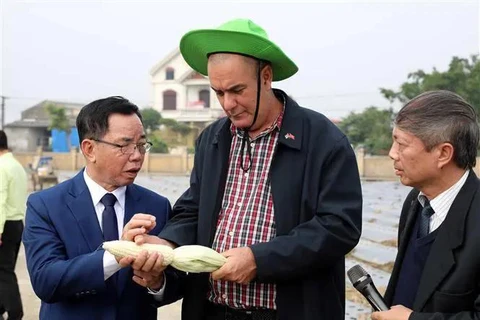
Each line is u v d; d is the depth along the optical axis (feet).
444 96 6.40
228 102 7.51
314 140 7.95
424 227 6.88
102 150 7.93
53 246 7.92
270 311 7.91
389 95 106.73
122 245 7.18
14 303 17.51
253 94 7.53
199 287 8.34
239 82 7.38
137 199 8.66
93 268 7.52
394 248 29.25
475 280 6.18
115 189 8.38
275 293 7.85
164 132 150.51
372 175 92.99
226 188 8.31
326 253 7.45
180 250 7.18
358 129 119.96
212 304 8.39
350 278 7.23
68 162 118.73
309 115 8.19
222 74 7.39
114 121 7.89
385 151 108.68
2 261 17.39
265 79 7.71
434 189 6.60
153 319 8.70
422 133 6.25
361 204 7.85
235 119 7.75
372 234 33.96
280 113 8.16
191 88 163.43
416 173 6.47
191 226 8.46
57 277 7.55
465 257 6.20
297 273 7.45
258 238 7.88
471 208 6.34
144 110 150.51
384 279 22.49
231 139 8.46
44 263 7.76
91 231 8.11
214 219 8.22
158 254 7.07
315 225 7.52
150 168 115.24
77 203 8.17
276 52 7.45
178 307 19.65
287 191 7.82
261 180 8.06
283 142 7.88
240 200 8.12
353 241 7.64
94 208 8.24
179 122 155.53
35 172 77.92
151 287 7.96
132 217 7.74
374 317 6.55
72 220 8.09
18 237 17.80
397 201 54.44
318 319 7.82
